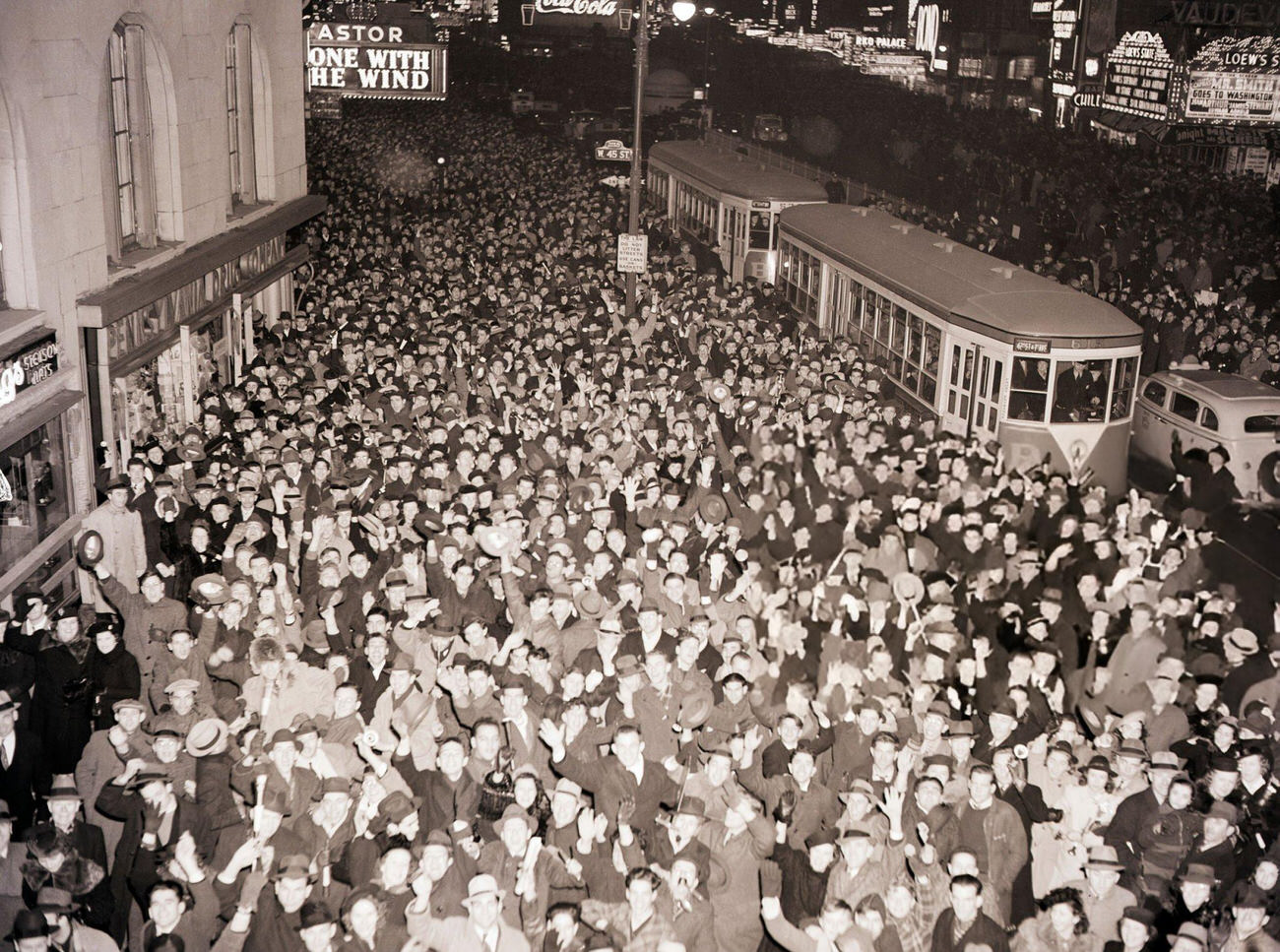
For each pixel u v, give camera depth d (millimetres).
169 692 6777
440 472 11211
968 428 15570
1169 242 27094
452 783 6445
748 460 10578
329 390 15039
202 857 6262
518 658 7344
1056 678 7961
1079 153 37375
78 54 12492
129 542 9734
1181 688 7770
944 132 48875
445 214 37312
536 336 18734
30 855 6234
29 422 10922
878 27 76000
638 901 5762
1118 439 15172
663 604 8688
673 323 20562
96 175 12992
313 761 6789
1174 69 34938
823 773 7086
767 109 72812
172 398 15367
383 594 8898
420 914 5836
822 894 6227
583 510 10336
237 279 18484
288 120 21781
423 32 34531
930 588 8453
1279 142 33344
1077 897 6059
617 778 6590
